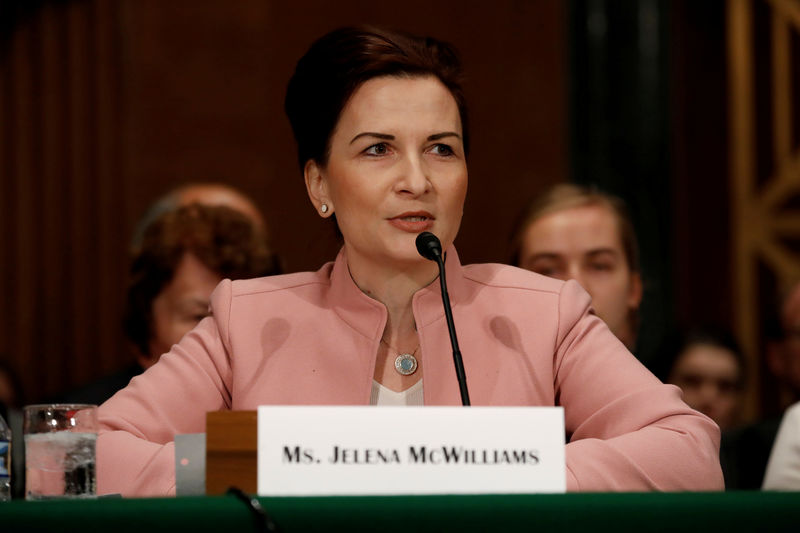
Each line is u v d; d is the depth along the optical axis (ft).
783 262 70.23
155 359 37.93
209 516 15.46
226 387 25.11
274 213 64.95
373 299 24.88
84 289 64.08
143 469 21.15
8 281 64.34
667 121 69.00
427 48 24.20
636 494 16.17
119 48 64.75
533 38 68.80
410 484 17.69
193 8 65.51
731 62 70.64
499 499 15.89
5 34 64.80
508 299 25.53
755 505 16.19
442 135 23.63
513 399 24.26
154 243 37.47
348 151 23.72
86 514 15.43
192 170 64.90
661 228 69.05
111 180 64.49
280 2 66.44
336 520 15.56
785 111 70.85
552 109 68.69
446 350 24.70
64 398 40.88
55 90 64.75
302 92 24.77
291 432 17.65
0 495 21.68
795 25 70.90
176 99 65.00
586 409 23.86
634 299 39.70
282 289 26.03
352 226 23.86
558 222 38.32
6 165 64.64
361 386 24.41
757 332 69.72
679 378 50.24
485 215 67.87
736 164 70.49
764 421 44.34
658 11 69.21
